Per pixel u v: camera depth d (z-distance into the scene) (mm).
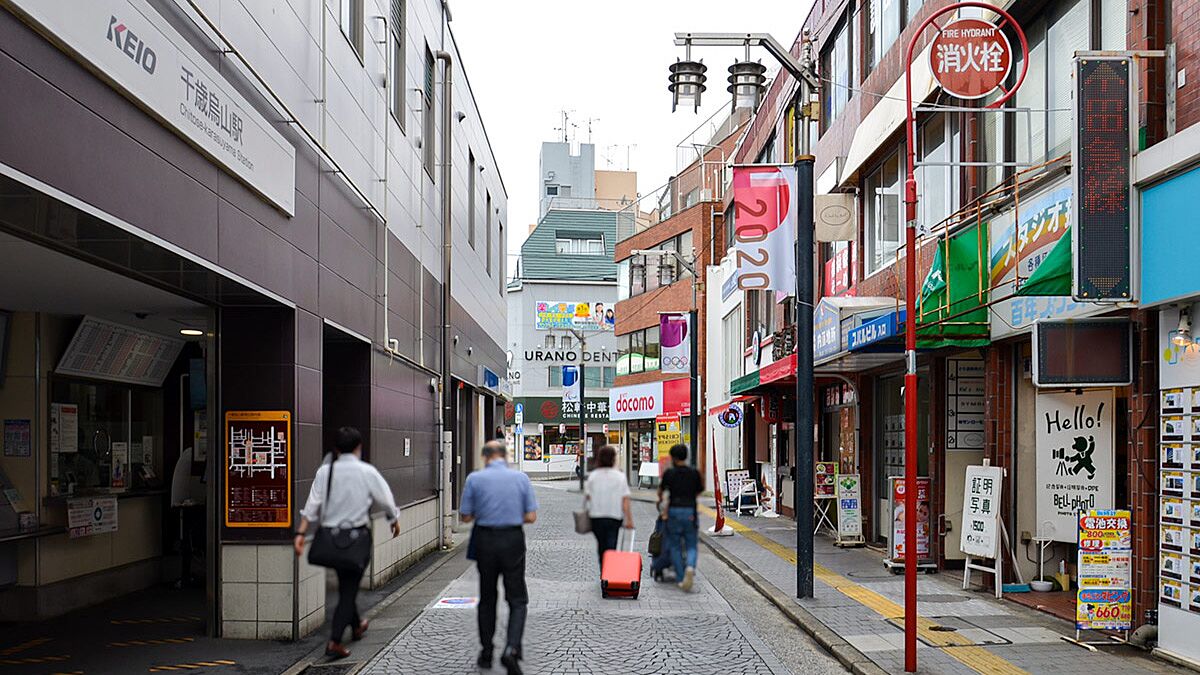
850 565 15453
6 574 10250
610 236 65562
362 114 13125
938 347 12031
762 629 10531
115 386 12406
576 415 62906
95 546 11547
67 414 11203
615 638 9812
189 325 11719
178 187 7258
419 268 17547
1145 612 8836
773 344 25984
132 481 12727
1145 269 8477
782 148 26031
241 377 9617
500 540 8227
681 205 45938
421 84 17922
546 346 63750
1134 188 8594
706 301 39969
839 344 15070
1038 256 10531
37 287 8820
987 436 12266
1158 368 8680
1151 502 8812
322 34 11070
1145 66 8688
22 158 5156
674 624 10648
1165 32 8734
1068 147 10430
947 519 13938
